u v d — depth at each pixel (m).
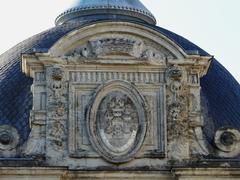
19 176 42.91
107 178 43.47
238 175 43.56
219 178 43.50
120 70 44.44
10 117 45.78
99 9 50.25
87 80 44.25
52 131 43.72
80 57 44.22
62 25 49.94
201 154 44.16
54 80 44.06
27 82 46.91
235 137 44.62
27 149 43.69
